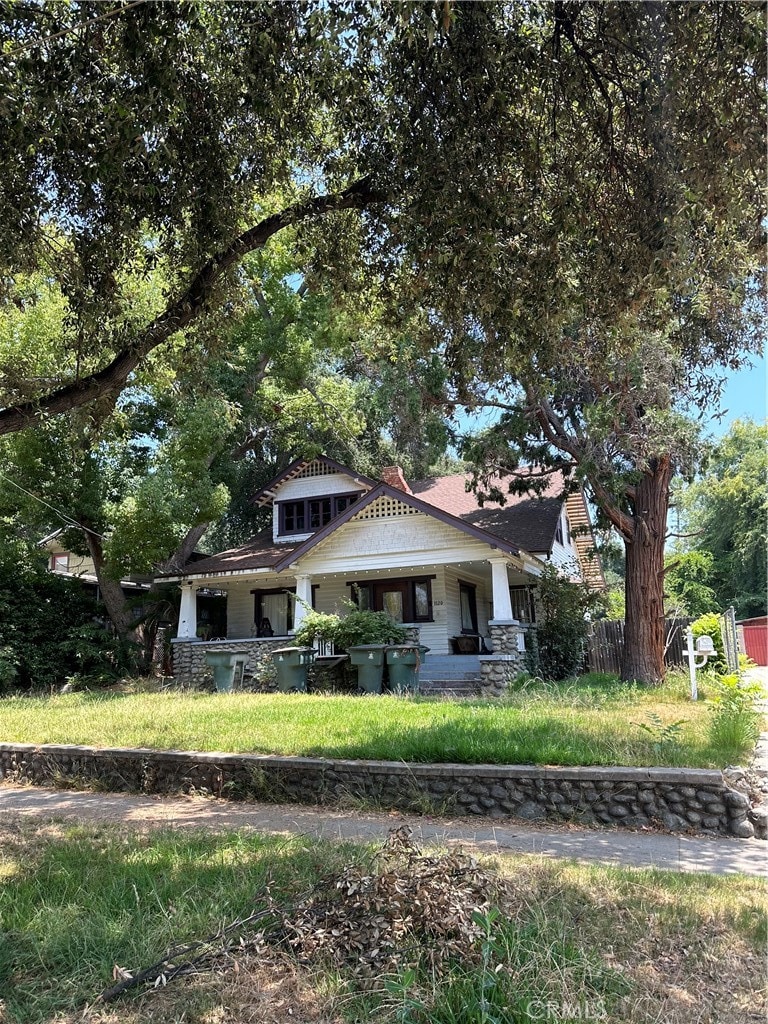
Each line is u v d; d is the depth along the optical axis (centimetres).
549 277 645
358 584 2077
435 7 506
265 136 729
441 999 289
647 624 1623
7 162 577
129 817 704
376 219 774
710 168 570
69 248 733
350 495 2277
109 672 2034
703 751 718
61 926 384
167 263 807
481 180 620
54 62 550
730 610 1700
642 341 1222
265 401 2512
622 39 588
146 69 566
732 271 698
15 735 1032
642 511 1653
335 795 748
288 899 401
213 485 2200
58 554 2966
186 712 1126
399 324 820
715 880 459
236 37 625
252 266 1809
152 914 401
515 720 898
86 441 856
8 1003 309
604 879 448
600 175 669
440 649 1955
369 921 352
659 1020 283
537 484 1750
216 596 2466
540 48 654
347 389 2578
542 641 1845
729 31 534
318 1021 291
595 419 1408
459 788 705
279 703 1188
